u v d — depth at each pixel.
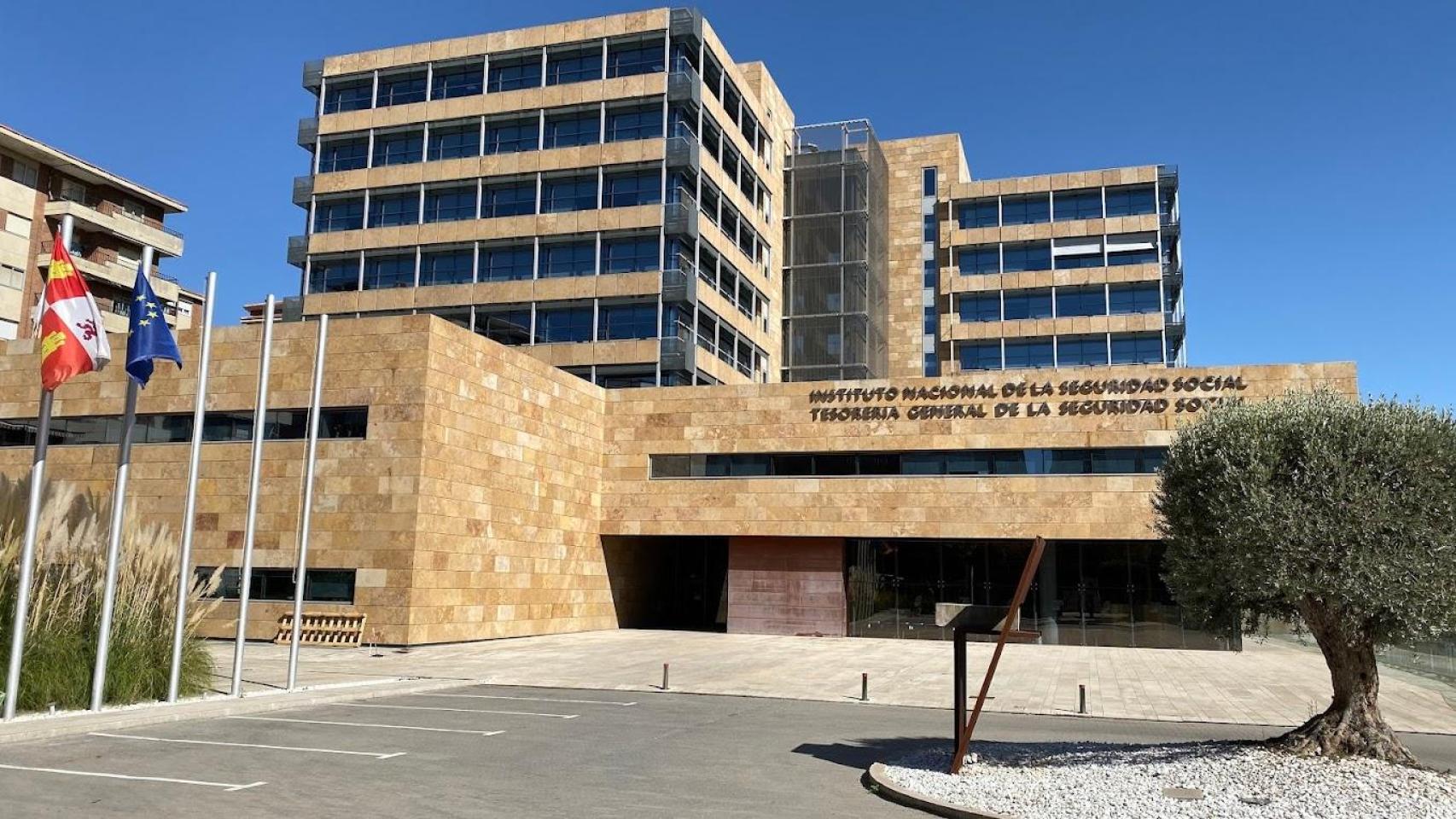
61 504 15.97
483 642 32.28
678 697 21.02
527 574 35.28
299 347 31.95
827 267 67.62
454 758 12.83
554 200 55.12
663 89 53.88
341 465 30.81
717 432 39.94
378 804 9.94
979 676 25.61
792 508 38.72
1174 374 35.81
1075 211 77.56
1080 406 36.50
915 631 37.69
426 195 57.25
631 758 13.23
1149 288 74.75
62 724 13.75
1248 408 12.08
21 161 59.09
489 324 54.59
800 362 66.81
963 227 79.12
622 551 42.50
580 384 39.66
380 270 57.22
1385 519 10.46
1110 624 36.00
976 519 36.91
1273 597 11.31
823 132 69.69
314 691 19.00
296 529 30.89
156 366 33.41
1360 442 10.90
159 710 15.54
